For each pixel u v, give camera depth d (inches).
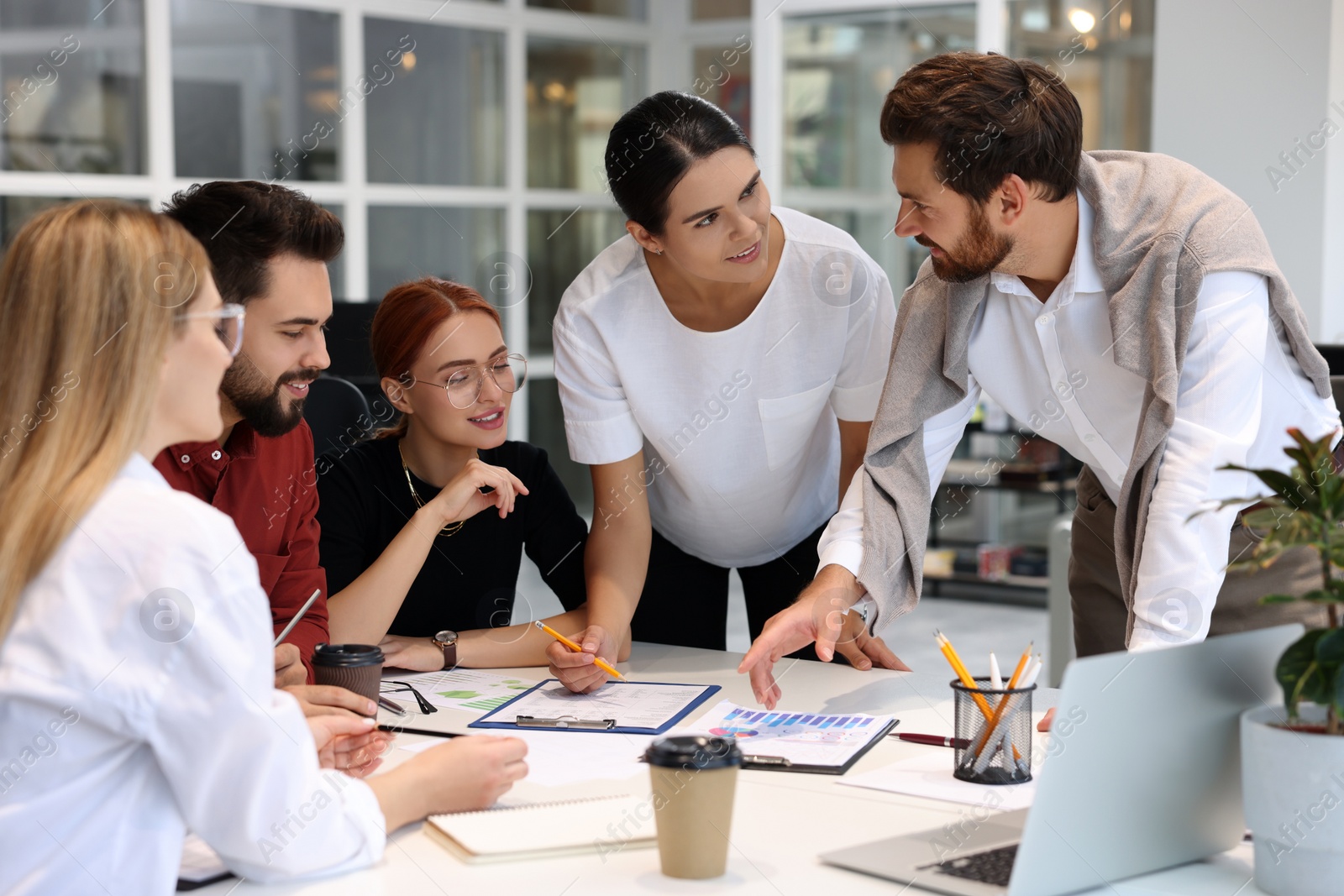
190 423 43.1
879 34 180.7
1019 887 37.7
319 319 61.8
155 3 175.2
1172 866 41.2
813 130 185.0
